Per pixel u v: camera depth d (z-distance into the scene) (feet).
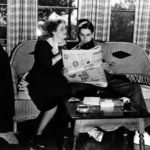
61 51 11.96
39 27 15.43
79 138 11.37
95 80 11.79
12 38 14.60
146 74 13.33
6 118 10.11
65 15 15.53
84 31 12.21
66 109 9.34
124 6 15.62
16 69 12.73
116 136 11.62
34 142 10.80
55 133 11.77
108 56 13.60
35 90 11.27
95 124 9.02
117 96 11.40
